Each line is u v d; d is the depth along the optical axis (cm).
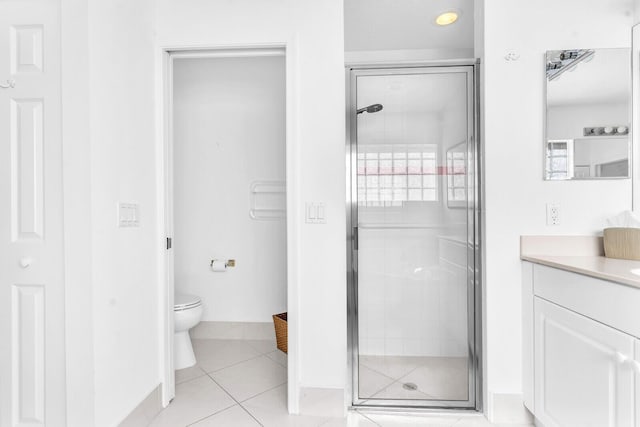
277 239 289
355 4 193
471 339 188
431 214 194
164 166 188
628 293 110
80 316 132
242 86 286
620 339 113
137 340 164
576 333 134
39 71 136
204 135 290
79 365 133
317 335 179
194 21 184
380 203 196
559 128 171
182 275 293
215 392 201
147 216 175
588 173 170
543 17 172
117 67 151
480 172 184
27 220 136
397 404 187
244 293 291
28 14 136
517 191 173
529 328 166
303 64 179
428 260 196
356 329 194
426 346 197
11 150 137
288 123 180
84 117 133
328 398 178
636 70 168
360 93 194
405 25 216
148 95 177
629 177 169
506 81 173
